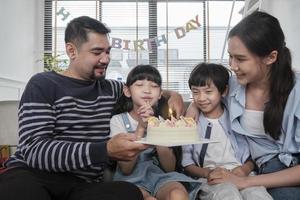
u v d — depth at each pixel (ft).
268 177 3.66
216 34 14.07
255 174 4.07
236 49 3.76
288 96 3.78
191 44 14.12
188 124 3.59
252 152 4.14
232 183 3.65
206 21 14.05
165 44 13.82
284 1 9.14
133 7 14.21
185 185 3.94
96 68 3.86
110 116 4.13
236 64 3.85
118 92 4.35
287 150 3.82
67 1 14.05
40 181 3.30
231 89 4.38
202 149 4.35
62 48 13.65
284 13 9.17
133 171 4.12
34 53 13.26
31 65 12.91
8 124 5.27
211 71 4.39
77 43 3.78
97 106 3.94
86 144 3.14
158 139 3.42
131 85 4.39
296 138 3.72
